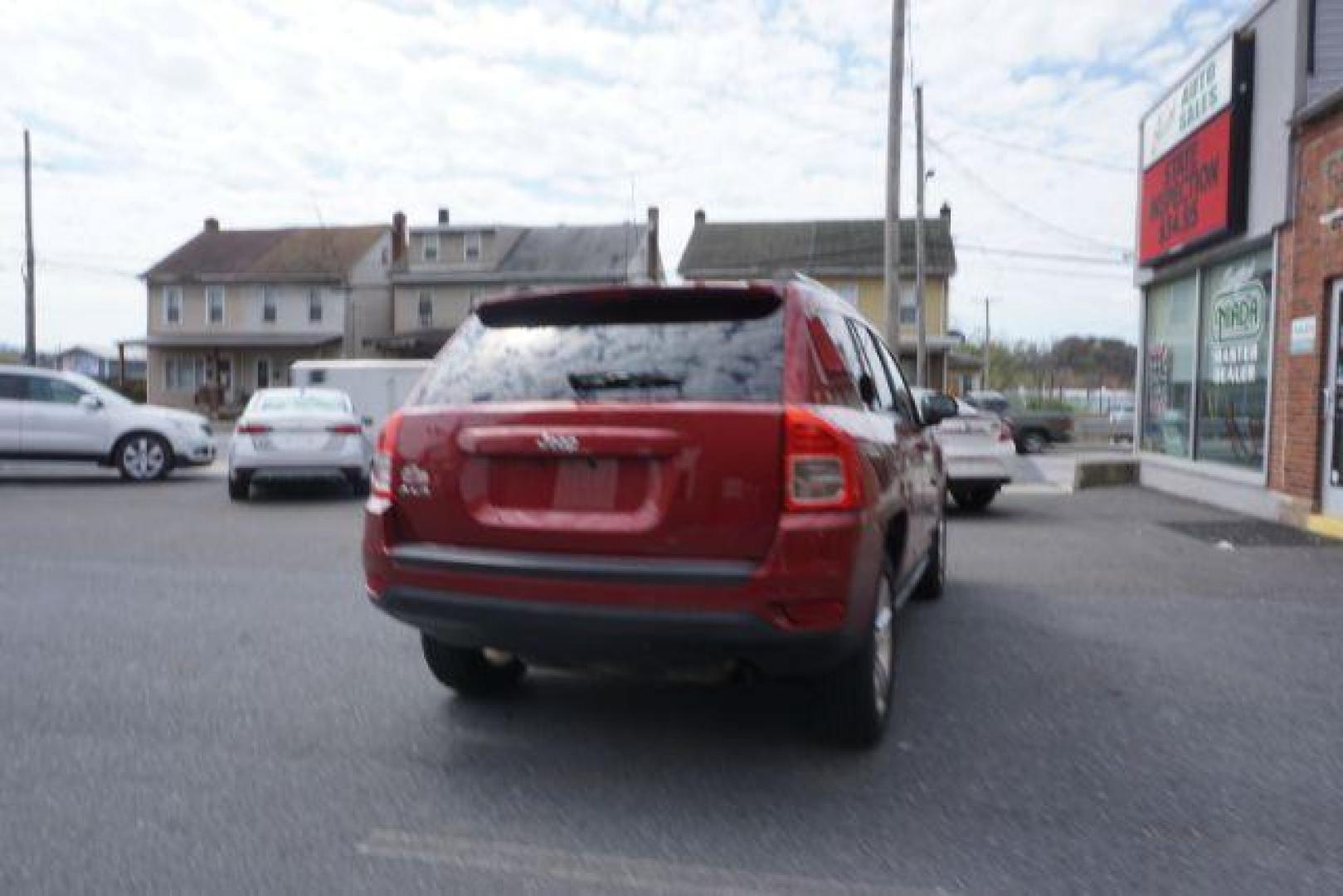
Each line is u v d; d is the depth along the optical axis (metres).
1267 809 3.29
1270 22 10.15
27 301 34.06
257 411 12.37
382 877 2.81
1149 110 13.75
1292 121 9.63
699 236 41.81
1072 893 2.74
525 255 42.62
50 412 14.11
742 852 2.97
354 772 3.57
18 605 6.21
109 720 4.09
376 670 4.83
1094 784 3.49
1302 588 6.96
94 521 10.20
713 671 3.42
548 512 3.40
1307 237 9.59
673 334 3.55
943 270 37.34
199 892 2.72
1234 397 11.56
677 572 3.20
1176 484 13.28
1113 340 74.06
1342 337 9.20
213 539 8.96
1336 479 9.41
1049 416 27.45
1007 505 12.19
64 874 2.81
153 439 14.74
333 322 41.12
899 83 17.25
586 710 4.27
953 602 6.50
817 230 41.19
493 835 3.08
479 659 4.25
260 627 5.65
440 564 3.49
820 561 3.18
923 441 5.41
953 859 2.93
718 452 3.22
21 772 3.53
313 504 11.85
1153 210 13.57
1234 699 4.45
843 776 3.56
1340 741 3.93
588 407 3.35
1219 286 12.02
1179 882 2.80
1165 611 6.25
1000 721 4.16
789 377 3.33
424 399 3.74
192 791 3.38
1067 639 5.53
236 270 41.94
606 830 3.12
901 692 4.55
